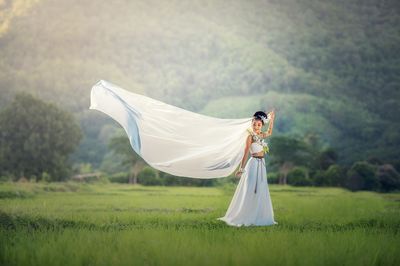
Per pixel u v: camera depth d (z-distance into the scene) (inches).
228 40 4087.1
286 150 2876.5
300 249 330.3
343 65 3902.6
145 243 336.2
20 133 2699.3
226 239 361.7
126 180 2938.0
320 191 1866.4
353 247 335.3
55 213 578.9
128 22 4069.9
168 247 320.2
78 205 809.5
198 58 4074.8
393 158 3255.4
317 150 2940.5
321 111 3676.2
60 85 3695.9
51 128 2746.1
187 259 293.6
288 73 3907.5
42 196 1150.3
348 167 2659.9
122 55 3993.6
